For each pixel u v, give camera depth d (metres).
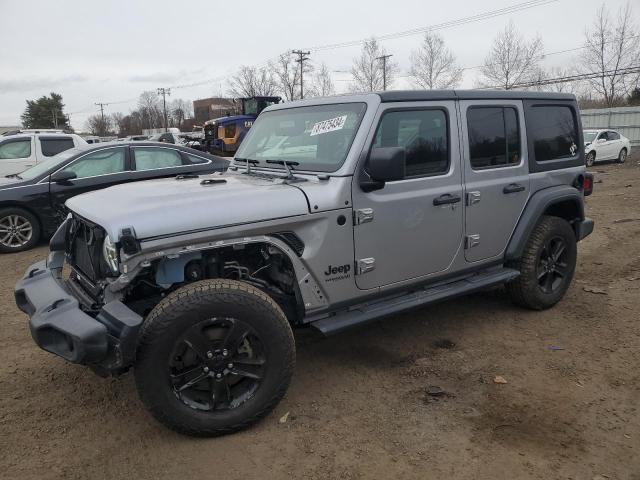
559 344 4.41
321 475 2.85
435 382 3.83
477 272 4.60
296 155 3.99
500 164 4.55
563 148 5.19
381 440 3.14
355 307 3.80
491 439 3.13
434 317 5.07
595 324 4.80
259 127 4.64
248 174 4.19
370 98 3.72
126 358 2.80
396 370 4.03
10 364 4.20
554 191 4.93
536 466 2.88
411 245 3.92
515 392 3.66
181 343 2.97
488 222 4.45
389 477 2.82
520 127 4.71
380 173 3.35
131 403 3.61
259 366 3.21
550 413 3.39
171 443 3.15
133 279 3.03
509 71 39.03
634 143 30.72
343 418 3.39
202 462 2.97
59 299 3.08
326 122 3.88
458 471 2.86
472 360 4.16
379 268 3.77
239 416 3.16
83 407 3.56
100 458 3.02
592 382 3.78
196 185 3.59
